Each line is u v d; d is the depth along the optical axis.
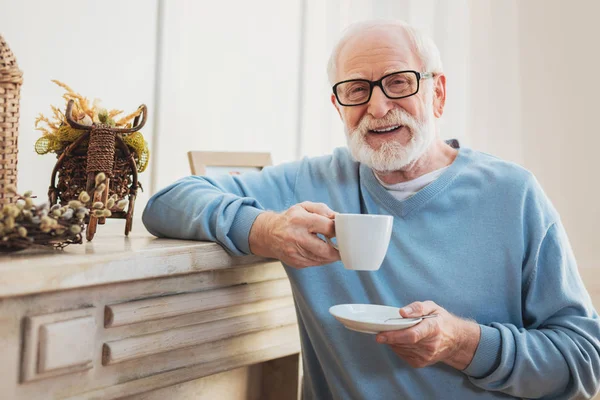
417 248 1.23
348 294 1.25
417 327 0.97
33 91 1.41
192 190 1.23
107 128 1.11
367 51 1.24
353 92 1.25
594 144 1.88
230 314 1.20
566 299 1.20
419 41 1.26
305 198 1.35
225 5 1.83
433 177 1.31
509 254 1.21
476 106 2.01
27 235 0.91
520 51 1.96
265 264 1.28
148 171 1.67
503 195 1.24
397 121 1.21
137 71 1.62
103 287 0.96
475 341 1.10
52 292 0.89
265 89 1.98
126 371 1.01
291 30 2.05
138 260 0.98
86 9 1.50
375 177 1.31
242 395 1.39
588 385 1.17
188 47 1.74
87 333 0.93
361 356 1.24
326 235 1.05
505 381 1.13
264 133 1.99
